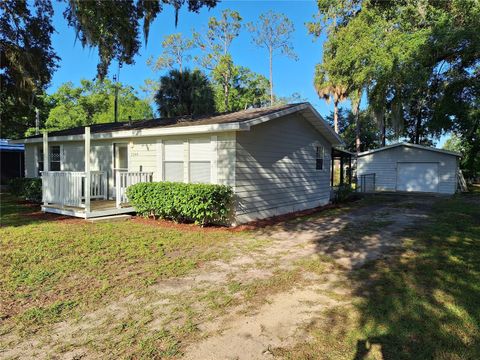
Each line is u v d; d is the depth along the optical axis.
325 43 25.84
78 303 3.81
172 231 7.78
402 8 20.69
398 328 3.22
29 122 30.89
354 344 2.95
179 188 8.45
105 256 5.57
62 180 9.76
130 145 11.19
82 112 39.69
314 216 10.65
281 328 3.26
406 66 19.17
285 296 4.08
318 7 26.72
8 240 6.52
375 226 8.80
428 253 5.98
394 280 4.59
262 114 9.66
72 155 13.31
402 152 21.75
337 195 15.66
